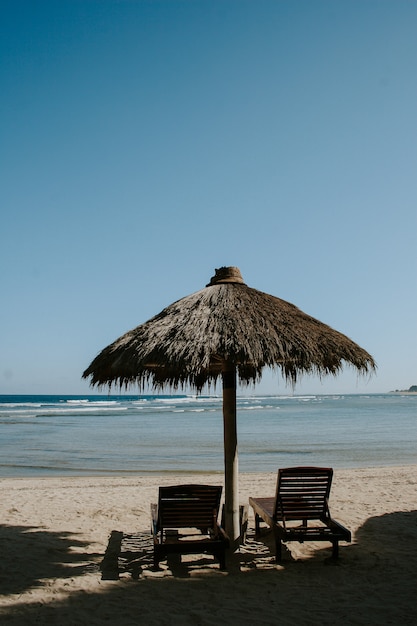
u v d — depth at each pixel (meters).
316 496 5.60
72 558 5.85
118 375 5.51
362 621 4.13
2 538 6.73
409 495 9.76
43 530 7.18
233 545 5.60
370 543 6.37
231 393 5.65
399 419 42.94
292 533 5.30
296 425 35.34
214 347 4.82
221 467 16.16
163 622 4.14
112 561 5.72
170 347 4.91
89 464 16.86
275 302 5.82
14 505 8.93
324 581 5.02
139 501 9.32
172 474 14.65
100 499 9.52
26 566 5.56
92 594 4.73
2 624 4.09
